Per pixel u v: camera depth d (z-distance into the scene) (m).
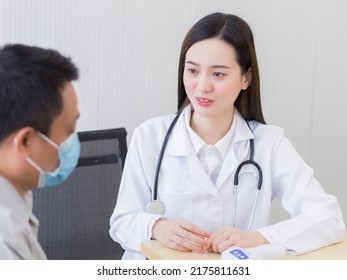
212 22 1.77
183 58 1.90
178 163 1.90
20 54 1.05
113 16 2.66
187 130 1.93
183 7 2.82
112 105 2.74
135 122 2.81
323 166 3.44
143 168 1.93
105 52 2.67
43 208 1.94
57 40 2.55
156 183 1.89
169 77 2.86
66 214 1.99
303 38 3.17
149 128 2.01
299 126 3.28
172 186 1.87
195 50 1.76
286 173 1.90
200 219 1.85
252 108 2.00
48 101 1.04
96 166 2.06
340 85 3.37
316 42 3.22
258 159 1.93
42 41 2.52
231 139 1.93
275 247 1.56
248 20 2.99
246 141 1.94
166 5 2.78
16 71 1.02
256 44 3.04
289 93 3.20
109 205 2.08
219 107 1.79
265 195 1.90
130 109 2.79
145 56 2.78
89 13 2.60
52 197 1.96
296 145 3.30
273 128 2.00
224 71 1.75
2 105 1.02
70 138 1.15
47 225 1.95
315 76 3.27
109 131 2.11
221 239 1.58
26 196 1.16
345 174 3.53
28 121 1.04
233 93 1.80
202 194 1.85
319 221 1.71
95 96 2.68
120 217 1.85
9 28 2.45
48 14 2.51
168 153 1.91
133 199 1.90
